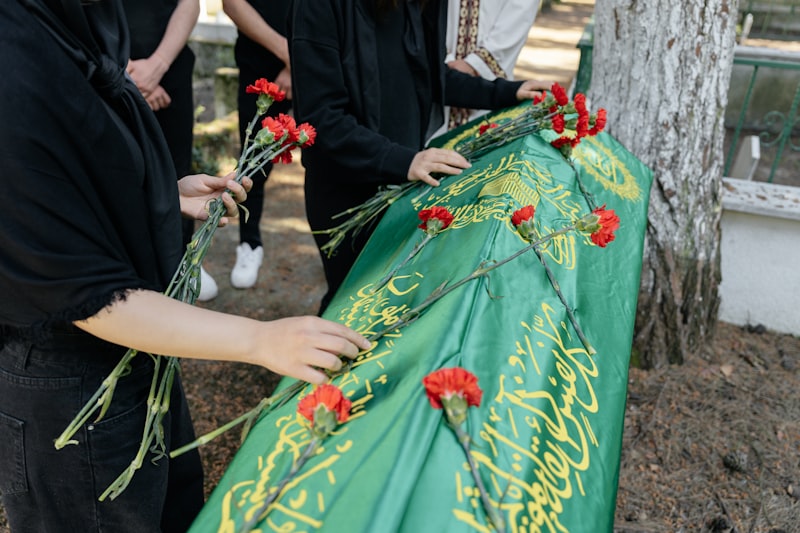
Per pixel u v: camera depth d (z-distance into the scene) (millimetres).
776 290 3146
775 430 2566
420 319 1093
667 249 2787
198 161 4488
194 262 1303
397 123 1926
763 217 3027
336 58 1735
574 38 10445
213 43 4832
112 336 990
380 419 891
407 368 977
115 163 1054
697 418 2619
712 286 2922
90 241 986
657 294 2840
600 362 1209
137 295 984
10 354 1146
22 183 901
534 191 1542
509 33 2637
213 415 2568
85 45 1030
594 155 1984
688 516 2201
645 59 2607
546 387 1036
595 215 1210
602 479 981
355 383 987
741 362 2959
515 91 2123
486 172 1650
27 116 899
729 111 5770
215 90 4926
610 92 2740
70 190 964
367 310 1246
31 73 910
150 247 1177
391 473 804
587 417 1065
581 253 1470
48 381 1140
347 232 2027
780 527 2160
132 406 1241
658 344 2887
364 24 1734
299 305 3344
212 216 1373
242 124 3049
